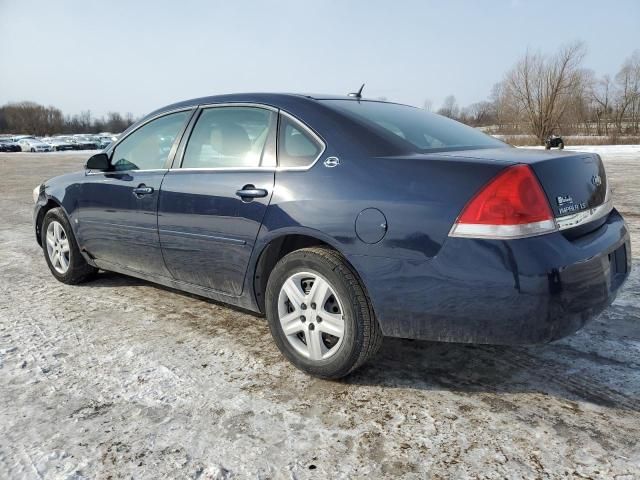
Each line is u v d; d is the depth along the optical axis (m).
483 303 2.12
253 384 2.61
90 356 2.96
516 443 2.08
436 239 2.18
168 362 2.87
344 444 2.11
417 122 2.98
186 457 2.05
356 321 2.42
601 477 1.88
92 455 2.07
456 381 2.60
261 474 1.95
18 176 17.19
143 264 3.59
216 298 3.18
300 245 2.81
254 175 2.82
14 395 2.54
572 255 2.11
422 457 2.02
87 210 3.94
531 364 2.75
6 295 4.12
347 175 2.46
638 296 3.72
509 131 35.19
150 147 3.60
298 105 2.83
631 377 2.59
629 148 25.02
